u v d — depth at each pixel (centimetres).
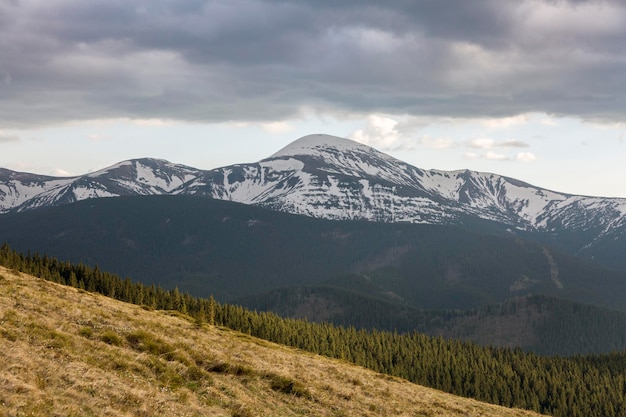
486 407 9450
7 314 5319
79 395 3938
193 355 6069
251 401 5219
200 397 4875
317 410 5712
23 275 8988
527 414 9744
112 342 5606
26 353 4412
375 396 7100
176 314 11325
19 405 3444
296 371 7112
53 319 5781
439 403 7925
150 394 4422
